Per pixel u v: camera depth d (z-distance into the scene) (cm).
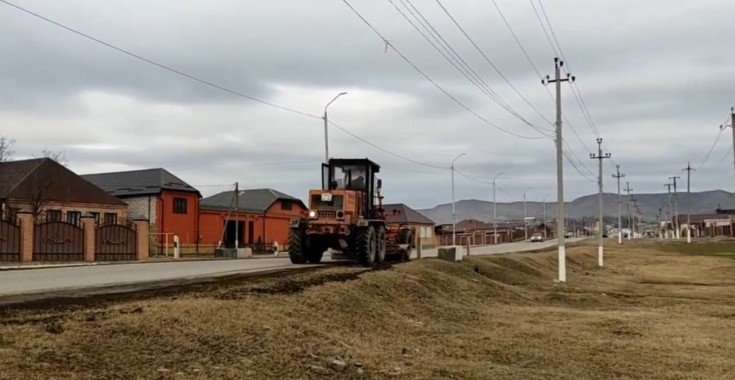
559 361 1163
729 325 1678
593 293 2606
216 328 971
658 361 1191
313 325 1150
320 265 2075
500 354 1203
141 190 4772
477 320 1630
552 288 2762
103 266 2381
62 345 790
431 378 956
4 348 750
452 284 2070
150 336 881
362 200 2267
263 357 911
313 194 2170
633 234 14862
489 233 11475
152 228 4653
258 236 5834
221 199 6362
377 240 2275
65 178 4119
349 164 2306
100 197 4259
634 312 1970
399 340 1241
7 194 3644
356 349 1077
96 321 897
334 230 2112
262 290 1311
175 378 754
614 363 1161
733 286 3117
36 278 1677
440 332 1388
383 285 1684
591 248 6838
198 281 1498
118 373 737
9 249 2792
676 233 13300
